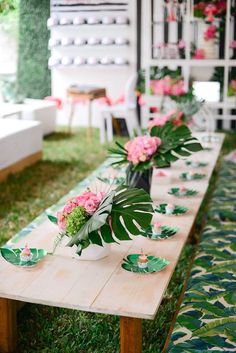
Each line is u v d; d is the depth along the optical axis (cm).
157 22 738
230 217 356
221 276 267
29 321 288
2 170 533
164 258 258
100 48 800
